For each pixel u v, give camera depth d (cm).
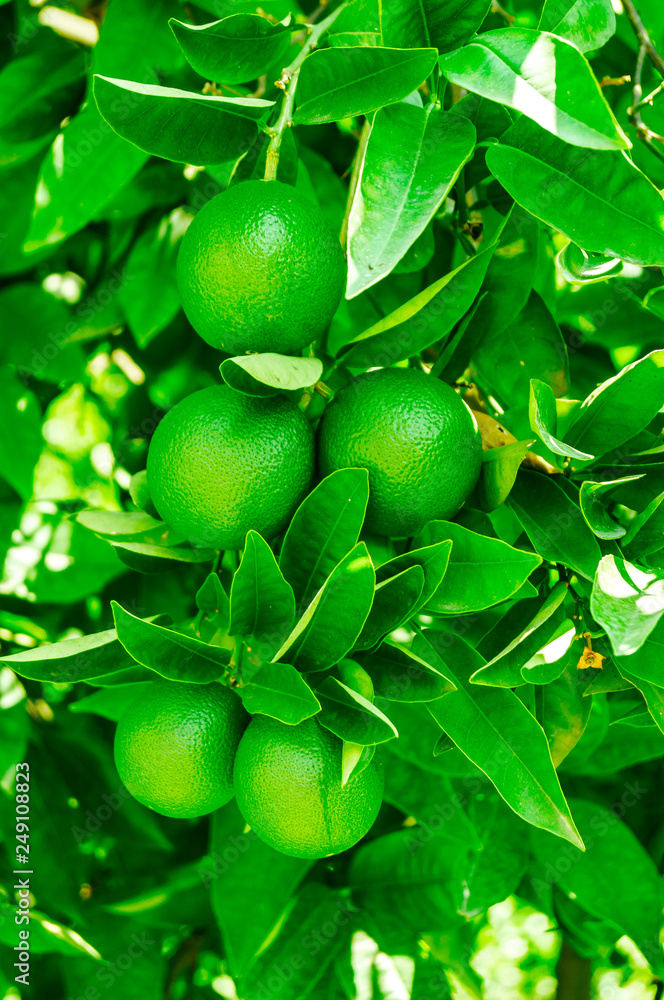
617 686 72
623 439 73
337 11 73
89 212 85
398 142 70
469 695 71
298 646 70
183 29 70
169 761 70
